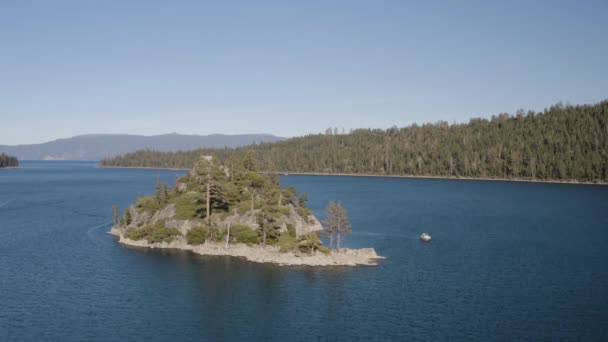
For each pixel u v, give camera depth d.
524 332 67.81
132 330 69.38
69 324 71.38
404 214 179.75
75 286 88.62
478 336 66.69
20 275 95.62
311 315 74.50
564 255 111.25
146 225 131.00
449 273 96.31
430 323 71.12
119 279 92.75
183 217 125.94
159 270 98.75
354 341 65.62
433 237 133.75
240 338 66.88
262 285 88.62
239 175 149.88
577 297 81.69
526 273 96.19
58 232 142.75
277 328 70.00
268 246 115.44
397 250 117.06
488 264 103.31
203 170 135.88
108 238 133.12
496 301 79.94
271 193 140.88
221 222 125.00
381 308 77.06
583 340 65.31
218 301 80.62
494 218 169.62
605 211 186.12
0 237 134.88
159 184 150.25
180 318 73.75
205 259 107.38
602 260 106.19
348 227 114.25
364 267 100.88
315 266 101.19
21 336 67.00
